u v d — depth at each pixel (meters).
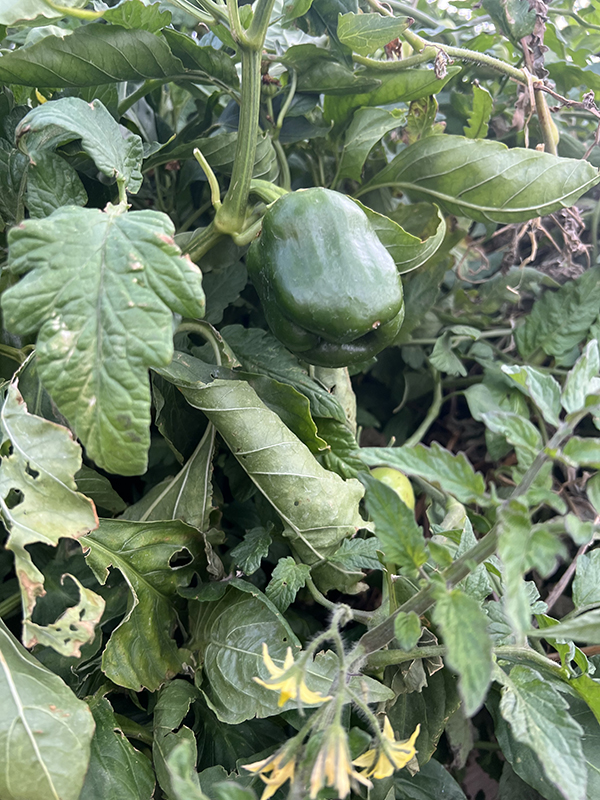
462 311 1.25
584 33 1.42
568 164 0.97
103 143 0.75
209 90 1.10
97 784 0.68
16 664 0.64
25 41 0.92
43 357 0.57
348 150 1.09
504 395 1.15
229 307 1.19
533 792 0.90
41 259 0.59
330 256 0.77
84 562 0.86
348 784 0.43
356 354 0.85
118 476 1.05
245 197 0.85
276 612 0.76
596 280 1.17
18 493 0.80
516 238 1.14
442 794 0.83
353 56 0.97
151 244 0.60
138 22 0.83
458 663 0.43
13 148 0.86
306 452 0.83
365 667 0.70
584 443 0.46
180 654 0.81
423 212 1.12
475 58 1.01
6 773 0.59
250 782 0.72
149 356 0.57
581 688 0.62
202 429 0.95
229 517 1.02
